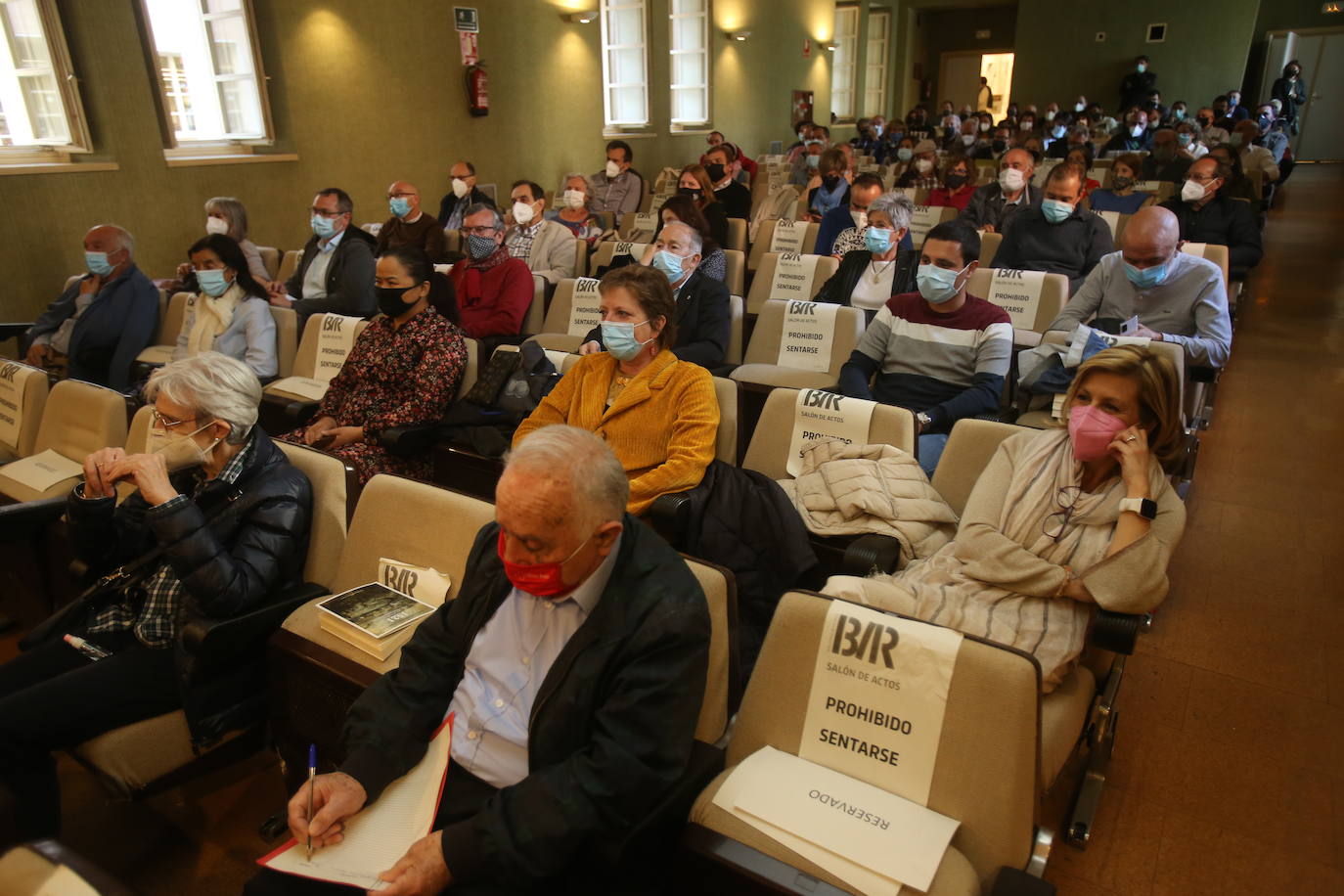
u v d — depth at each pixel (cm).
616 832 122
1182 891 162
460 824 121
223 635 168
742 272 461
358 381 316
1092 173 834
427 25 806
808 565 209
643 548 135
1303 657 233
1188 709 213
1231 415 415
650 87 1129
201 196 633
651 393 238
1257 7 1536
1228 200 499
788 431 242
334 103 732
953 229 286
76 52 544
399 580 175
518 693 136
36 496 246
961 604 166
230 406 183
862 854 112
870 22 2009
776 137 1506
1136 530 159
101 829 187
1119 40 1661
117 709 170
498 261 428
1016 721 113
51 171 539
